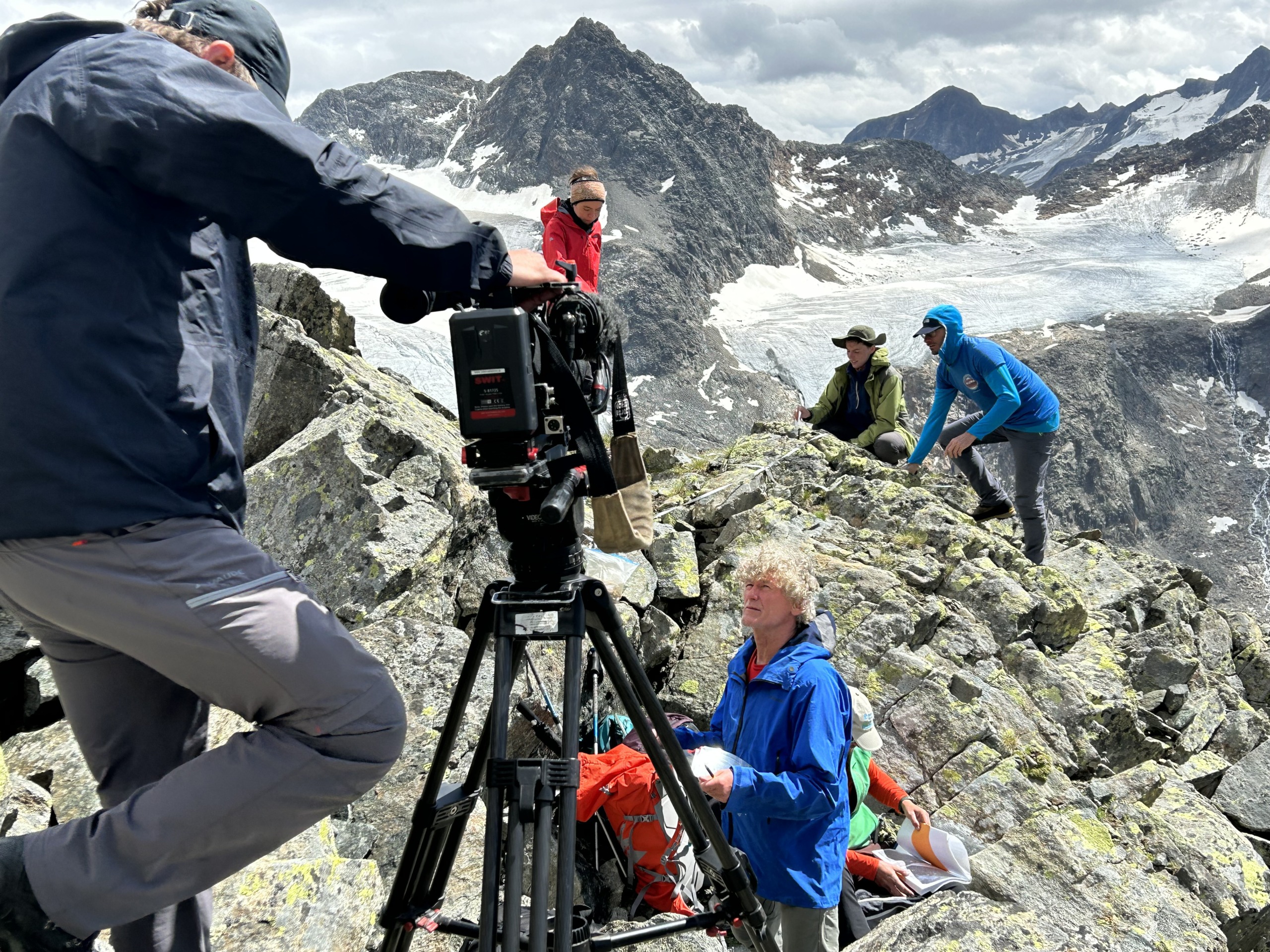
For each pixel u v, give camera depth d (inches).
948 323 412.8
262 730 71.2
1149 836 236.8
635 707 89.1
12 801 124.6
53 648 78.9
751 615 174.2
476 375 70.9
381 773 72.8
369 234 67.0
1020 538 455.5
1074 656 337.1
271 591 70.2
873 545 339.0
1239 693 406.9
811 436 485.1
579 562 85.1
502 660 81.1
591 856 190.7
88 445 65.1
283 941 117.4
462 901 147.9
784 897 164.6
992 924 136.3
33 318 64.0
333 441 235.0
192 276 71.5
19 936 66.9
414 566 211.9
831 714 164.2
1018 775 242.5
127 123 62.7
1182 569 467.8
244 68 76.0
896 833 230.4
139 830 66.9
